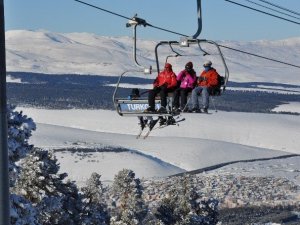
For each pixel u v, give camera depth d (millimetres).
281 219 108188
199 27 17688
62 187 26906
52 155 26297
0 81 6520
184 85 20094
